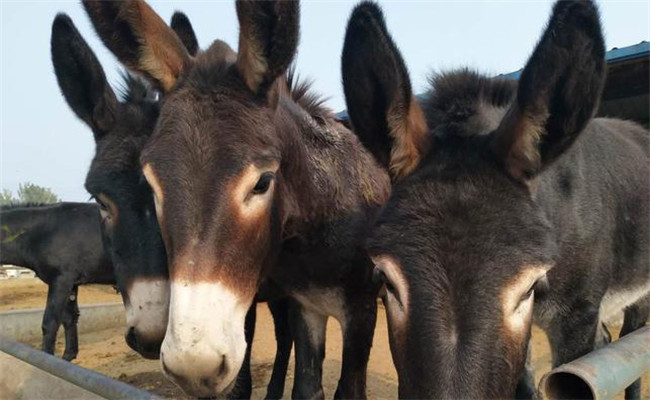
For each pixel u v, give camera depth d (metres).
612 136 1.30
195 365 0.72
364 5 0.78
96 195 1.11
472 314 0.61
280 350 1.71
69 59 1.15
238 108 0.84
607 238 1.10
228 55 0.97
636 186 1.25
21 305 3.83
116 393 0.73
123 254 1.08
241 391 1.47
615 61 2.21
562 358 1.07
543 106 0.71
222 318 0.76
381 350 2.33
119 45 0.91
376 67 0.79
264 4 0.83
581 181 1.04
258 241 0.86
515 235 0.65
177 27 1.54
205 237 0.75
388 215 0.72
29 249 2.57
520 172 0.73
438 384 0.60
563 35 0.69
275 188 0.94
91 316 3.02
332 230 1.20
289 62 0.86
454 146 0.79
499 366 0.62
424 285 0.63
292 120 1.07
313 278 1.24
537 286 0.68
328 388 1.90
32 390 1.51
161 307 1.05
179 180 0.76
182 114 0.82
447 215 0.67
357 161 1.29
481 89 0.97
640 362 0.64
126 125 1.15
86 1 0.88
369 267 1.22
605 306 1.24
